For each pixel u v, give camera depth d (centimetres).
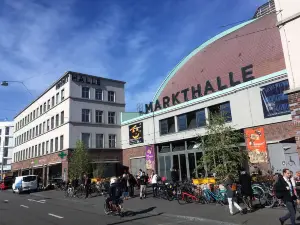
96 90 4084
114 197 1315
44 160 4381
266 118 1983
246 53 2850
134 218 1223
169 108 2889
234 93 2222
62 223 1135
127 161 3534
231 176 1271
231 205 1146
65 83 3966
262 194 1298
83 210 1532
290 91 1095
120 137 4066
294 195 1044
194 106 2591
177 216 1212
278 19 1180
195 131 2572
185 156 2702
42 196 2630
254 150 2016
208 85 2653
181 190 1634
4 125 9119
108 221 1160
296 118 1074
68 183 2716
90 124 3866
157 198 1839
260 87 2044
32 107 5256
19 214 1430
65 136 3766
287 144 1797
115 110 4172
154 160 3030
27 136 5388
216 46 3281
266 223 960
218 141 1424
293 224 870
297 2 1127
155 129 3072
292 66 1115
